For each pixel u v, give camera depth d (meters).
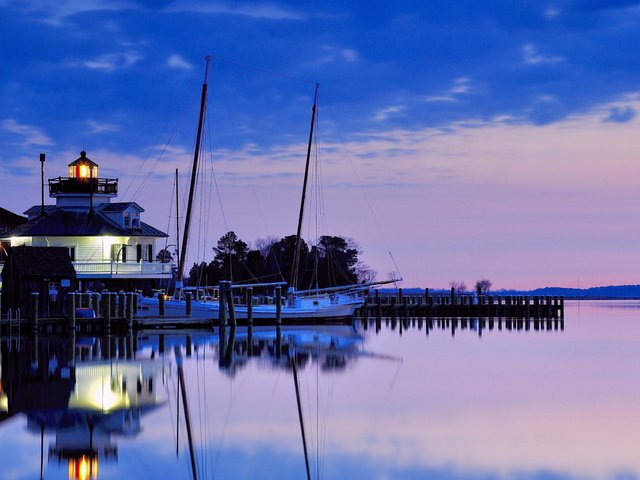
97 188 107.69
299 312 98.12
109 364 55.94
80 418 38.22
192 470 30.72
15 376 50.09
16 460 31.41
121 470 30.52
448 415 39.88
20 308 80.12
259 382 49.56
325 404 42.75
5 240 107.31
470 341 79.50
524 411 40.84
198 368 54.81
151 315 88.31
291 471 30.69
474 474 30.00
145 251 106.69
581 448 33.47
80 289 98.00
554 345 75.75
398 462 31.66
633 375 53.84
